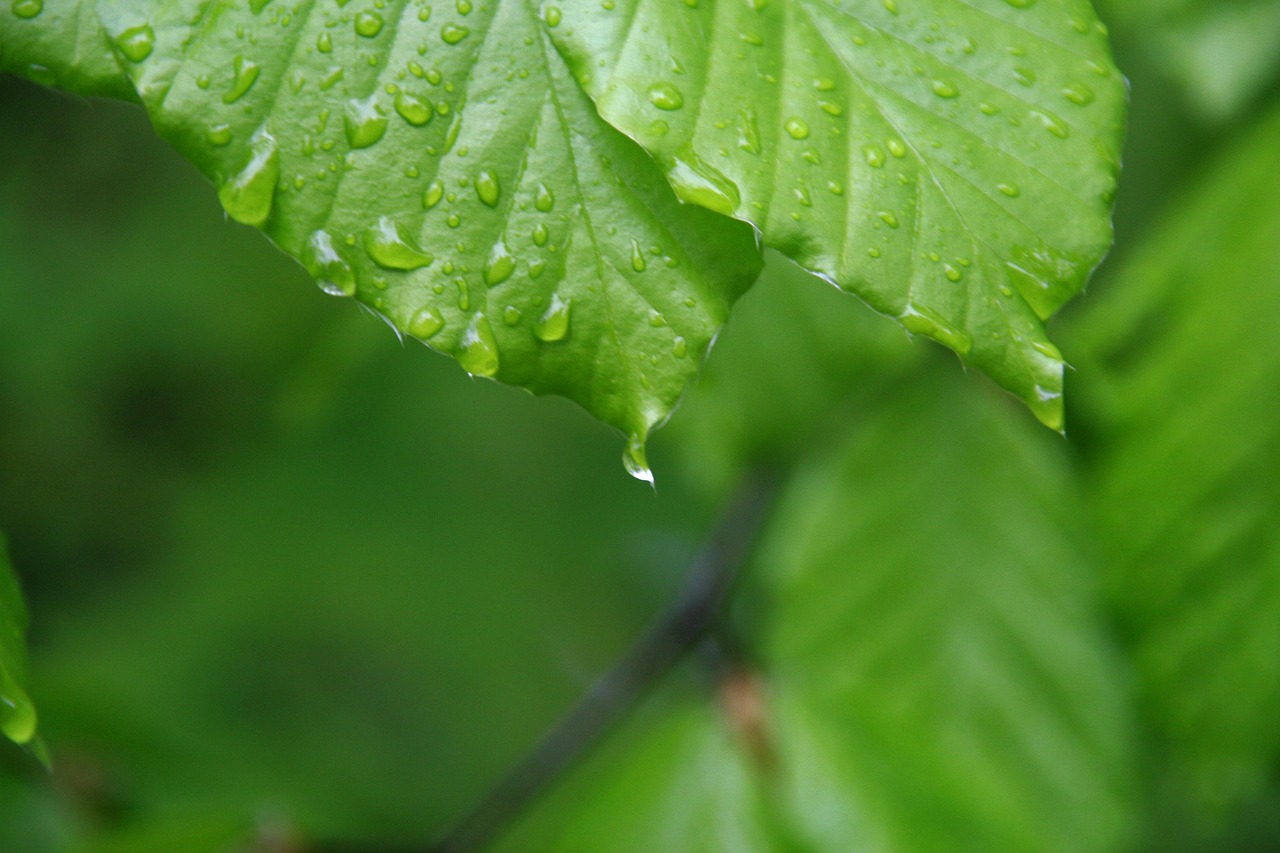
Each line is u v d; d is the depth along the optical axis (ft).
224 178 1.13
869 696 1.74
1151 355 1.74
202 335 3.67
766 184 1.11
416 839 2.82
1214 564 1.69
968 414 1.78
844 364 1.64
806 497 1.79
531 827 2.24
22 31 1.14
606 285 1.13
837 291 1.62
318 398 2.00
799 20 1.13
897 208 1.12
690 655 1.83
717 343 1.63
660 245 1.13
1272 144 1.70
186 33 1.13
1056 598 1.74
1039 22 1.14
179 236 3.68
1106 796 1.70
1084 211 1.12
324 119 1.13
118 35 1.13
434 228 1.13
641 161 1.13
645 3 1.13
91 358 3.76
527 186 1.13
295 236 1.13
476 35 1.13
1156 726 1.74
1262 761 1.70
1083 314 1.79
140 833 1.61
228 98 1.13
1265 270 1.66
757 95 1.12
